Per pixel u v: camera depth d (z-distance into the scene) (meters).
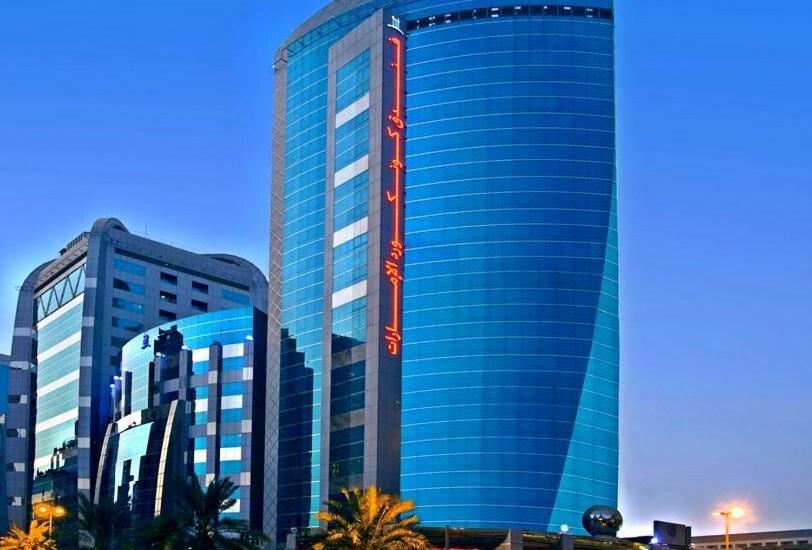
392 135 177.50
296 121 199.00
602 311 171.62
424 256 173.75
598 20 180.00
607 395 170.12
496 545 131.38
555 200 173.50
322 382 177.62
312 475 175.75
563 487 163.50
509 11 180.12
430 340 170.25
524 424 165.75
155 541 102.00
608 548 129.62
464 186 174.88
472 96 177.88
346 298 176.12
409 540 99.62
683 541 133.62
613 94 178.00
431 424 167.00
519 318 169.62
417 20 183.88
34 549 134.62
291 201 195.75
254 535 103.31
